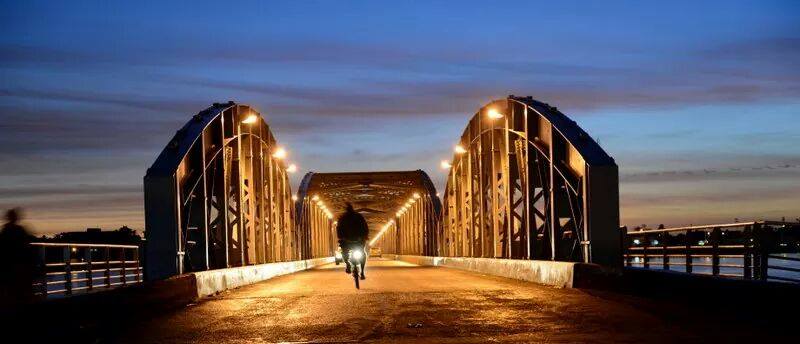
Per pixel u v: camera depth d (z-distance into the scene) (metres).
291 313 15.44
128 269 24.09
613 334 11.04
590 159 21.14
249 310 16.36
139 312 14.87
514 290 20.80
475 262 38.56
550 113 25.34
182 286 18.47
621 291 18.20
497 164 34.09
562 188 24.25
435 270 43.78
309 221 75.06
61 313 11.26
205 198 24.55
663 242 19.94
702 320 12.35
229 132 30.95
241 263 30.62
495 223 33.88
